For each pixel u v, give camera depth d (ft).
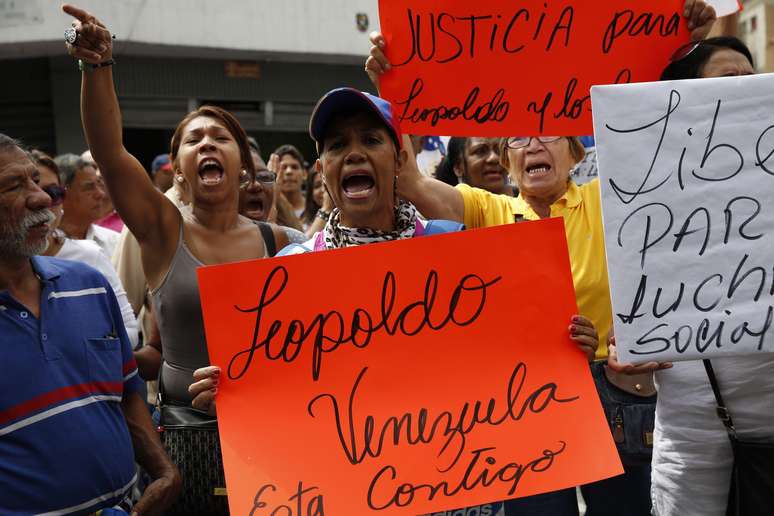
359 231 9.16
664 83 8.38
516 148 12.01
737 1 11.14
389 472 8.20
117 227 21.49
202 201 11.23
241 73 46.47
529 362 8.54
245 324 8.54
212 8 43.04
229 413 8.39
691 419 8.99
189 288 10.60
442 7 9.69
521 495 8.13
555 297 8.61
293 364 8.51
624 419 11.23
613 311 8.39
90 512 8.51
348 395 8.45
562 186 12.01
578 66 9.71
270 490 8.11
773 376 8.54
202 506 10.36
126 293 14.07
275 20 44.45
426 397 8.45
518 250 8.65
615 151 8.39
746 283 8.32
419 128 9.91
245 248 11.36
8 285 8.54
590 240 11.76
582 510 16.88
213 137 11.41
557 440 8.28
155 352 11.98
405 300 8.63
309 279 8.61
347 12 46.06
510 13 9.66
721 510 9.01
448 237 8.68
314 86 48.26
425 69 9.80
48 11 40.06
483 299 8.63
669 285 8.36
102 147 9.95
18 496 8.09
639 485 11.84
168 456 9.62
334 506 8.09
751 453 8.68
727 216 8.36
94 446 8.52
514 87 9.77
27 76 43.98
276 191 19.08
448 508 8.11
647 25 9.60
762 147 8.36
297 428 8.34
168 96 45.27
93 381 8.75
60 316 8.67
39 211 8.63
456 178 17.28
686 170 8.38
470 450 8.27
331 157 9.07
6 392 8.14
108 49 9.54
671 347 8.32
